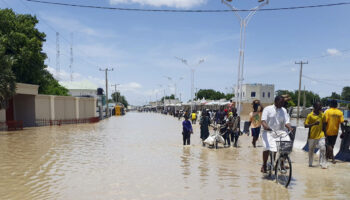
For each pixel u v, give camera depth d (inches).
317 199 201.5
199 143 541.0
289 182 228.5
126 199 206.1
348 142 343.6
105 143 541.6
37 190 230.5
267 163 269.3
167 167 317.1
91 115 1571.1
